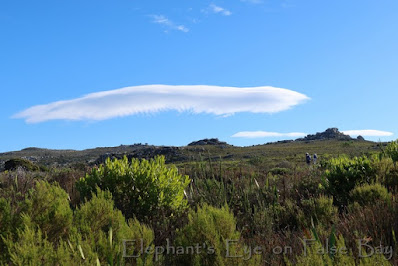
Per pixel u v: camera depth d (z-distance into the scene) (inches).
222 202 300.7
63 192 220.1
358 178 342.6
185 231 179.6
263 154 2306.8
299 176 416.2
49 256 142.4
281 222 272.5
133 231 182.2
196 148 2701.8
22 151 4077.3
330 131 4343.0
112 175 300.7
